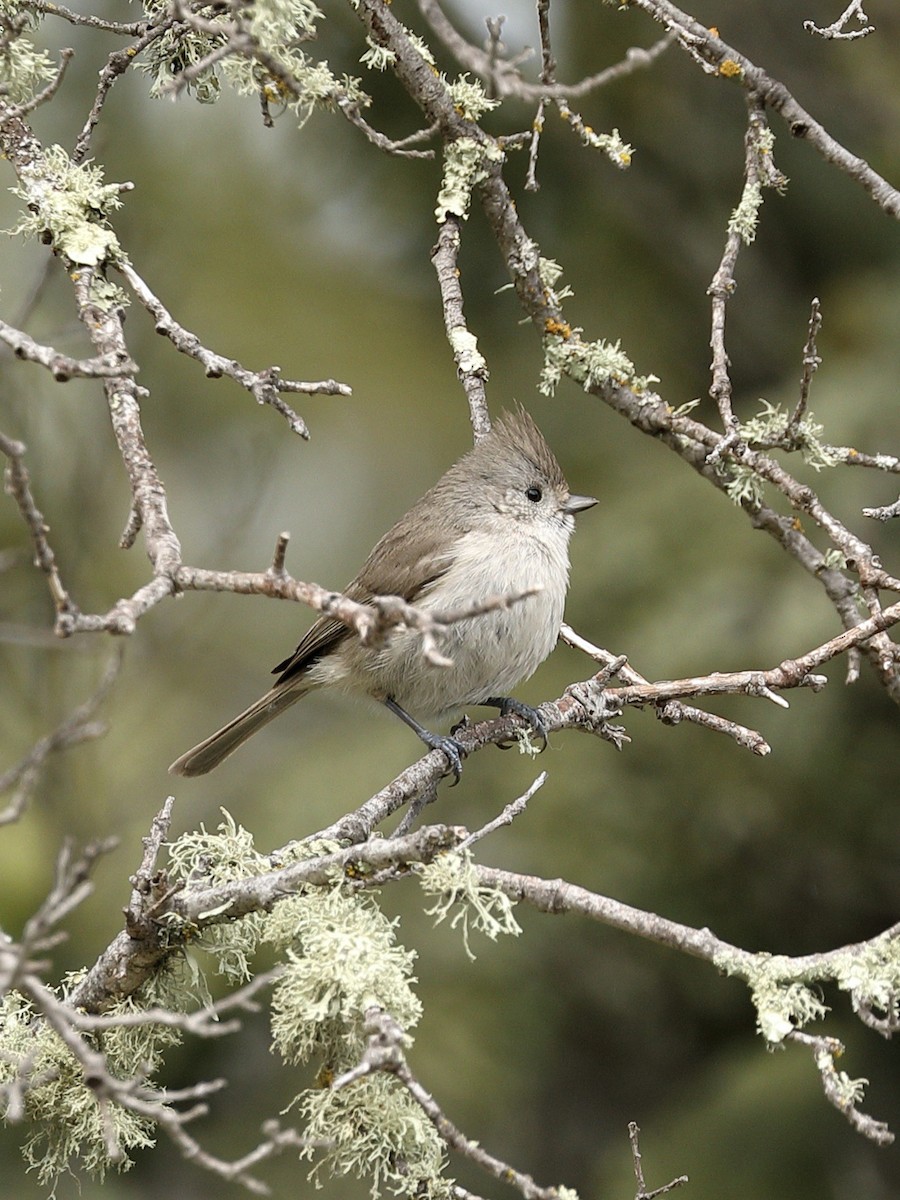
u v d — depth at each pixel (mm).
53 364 5371
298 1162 10992
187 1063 11102
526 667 9109
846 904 11539
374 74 12266
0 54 7488
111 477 12445
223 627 14164
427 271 13336
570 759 11719
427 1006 11273
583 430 12703
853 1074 11242
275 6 7281
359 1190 10891
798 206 12656
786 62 12625
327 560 14891
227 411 13633
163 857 11500
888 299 11930
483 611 4770
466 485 9359
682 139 12703
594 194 12719
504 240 8500
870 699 11320
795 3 12547
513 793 11625
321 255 13656
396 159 12766
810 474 11094
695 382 12711
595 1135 11617
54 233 7102
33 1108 6258
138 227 12773
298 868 5918
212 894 6000
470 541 9133
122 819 10984
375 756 12078
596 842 11539
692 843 11547
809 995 5492
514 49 11625
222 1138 11023
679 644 11164
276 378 6328
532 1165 11508
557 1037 11742
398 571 9156
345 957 5742
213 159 13516
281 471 14672
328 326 13375
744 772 11375
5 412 11547
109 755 12000
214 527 13484
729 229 8016
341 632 9211
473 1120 11062
